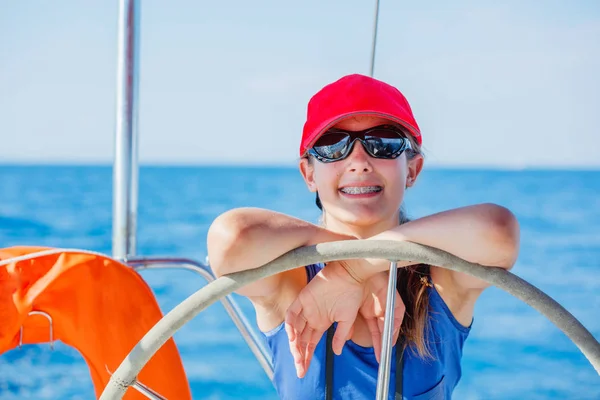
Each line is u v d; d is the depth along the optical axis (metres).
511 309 9.50
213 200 24.83
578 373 7.44
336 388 1.54
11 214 20.56
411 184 1.69
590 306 10.62
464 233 1.25
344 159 1.54
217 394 7.10
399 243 1.21
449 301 1.60
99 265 1.70
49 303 1.64
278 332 1.62
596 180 34.12
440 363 1.58
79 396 6.71
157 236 17.22
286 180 33.25
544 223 18.83
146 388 1.26
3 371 7.05
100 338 1.67
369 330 1.55
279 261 1.21
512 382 7.25
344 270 1.38
